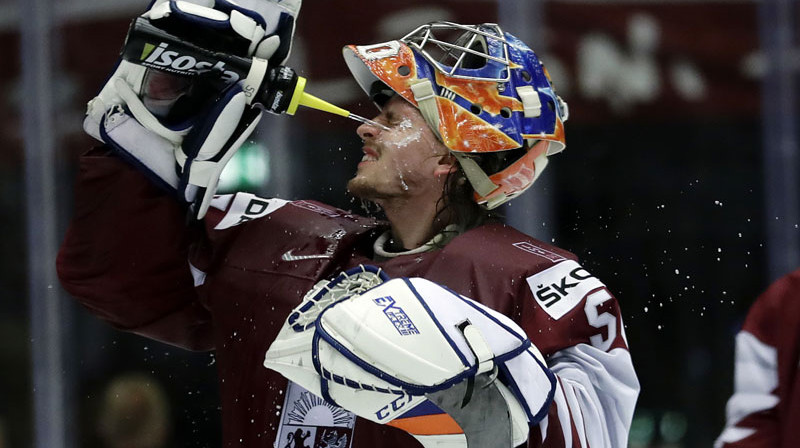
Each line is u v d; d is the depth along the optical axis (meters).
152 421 8.36
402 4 9.09
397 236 4.29
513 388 3.28
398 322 3.19
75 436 8.57
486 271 3.85
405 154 4.14
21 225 9.06
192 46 3.96
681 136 9.79
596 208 9.74
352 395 3.23
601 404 3.73
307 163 8.71
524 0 9.27
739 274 9.63
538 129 4.17
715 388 9.43
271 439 3.93
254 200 4.53
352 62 4.38
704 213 9.73
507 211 9.12
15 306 9.02
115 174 4.22
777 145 9.73
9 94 8.98
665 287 9.64
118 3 8.99
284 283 4.10
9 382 8.96
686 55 9.73
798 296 5.53
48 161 8.95
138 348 8.73
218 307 4.25
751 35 9.80
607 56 9.69
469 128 4.06
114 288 4.41
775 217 9.69
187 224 4.34
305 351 3.28
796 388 5.42
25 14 8.95
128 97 4.05
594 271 9.65
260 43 4.07
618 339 3.84
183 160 4.13
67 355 8.71
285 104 4.09
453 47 4.12
